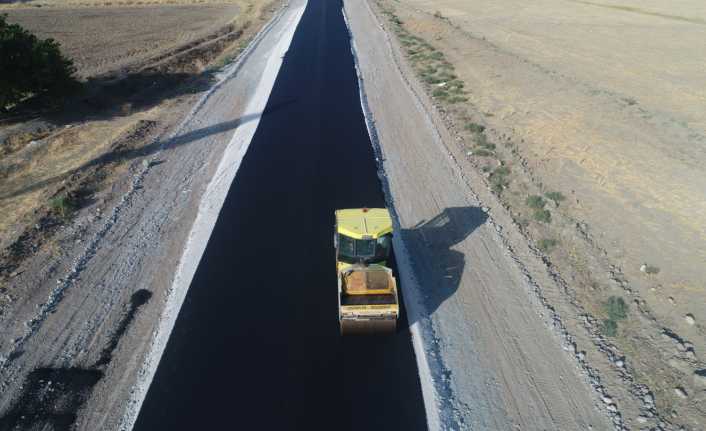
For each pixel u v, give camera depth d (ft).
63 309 52.65
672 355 45.75
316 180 79.36
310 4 253.03
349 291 47.78
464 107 108.88
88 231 66.23
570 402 41.98
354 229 48.93
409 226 67.51
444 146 90.79
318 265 59.41
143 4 290.15
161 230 66.80
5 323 50.39
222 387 43.50
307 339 48.73
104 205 72.49
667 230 63.57
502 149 87.76
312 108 110.73
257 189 76.79
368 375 44.80
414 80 129.49
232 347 47.78
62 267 59.00
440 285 56.24
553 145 87.71
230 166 84.43
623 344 47.32
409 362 46.19
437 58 147.54
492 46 164.45
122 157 86.63
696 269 56.29
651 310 51.37
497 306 52.95
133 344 48.39
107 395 42.91
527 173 78.48
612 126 94.99
